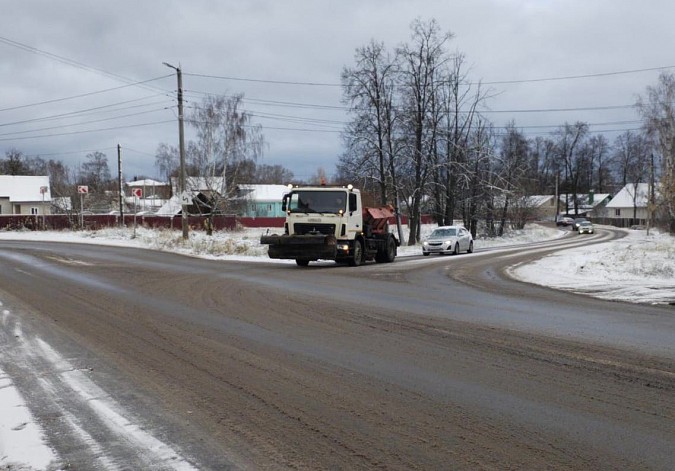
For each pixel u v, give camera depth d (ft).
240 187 169.99
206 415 19.11
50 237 136.77
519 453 15.92
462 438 17.02
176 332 32.40
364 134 142.41
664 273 65.05
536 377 23.24
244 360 26.17
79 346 29.12
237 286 53.26
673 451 15.96
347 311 39.34
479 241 180.75
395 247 91.71
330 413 19.24
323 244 73.67
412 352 27.50
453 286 55.11
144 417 18.95
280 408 19.76
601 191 413.59
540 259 92.99
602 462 15.30
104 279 58.80
